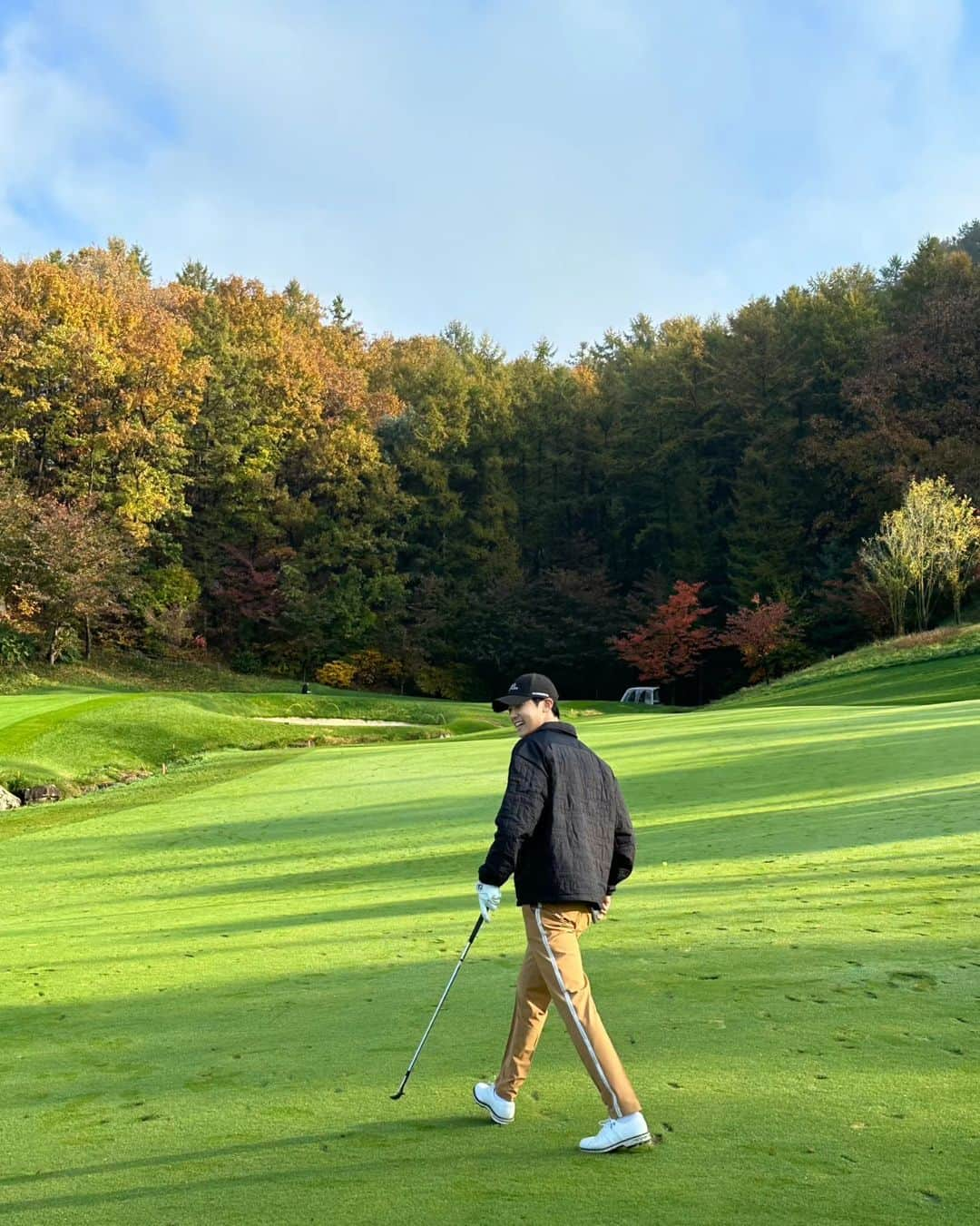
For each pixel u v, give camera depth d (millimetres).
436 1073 4602
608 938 6766
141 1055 5199
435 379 69562
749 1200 3172
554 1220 3135
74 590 47594
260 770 23266
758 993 5293
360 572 63188
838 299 66875
